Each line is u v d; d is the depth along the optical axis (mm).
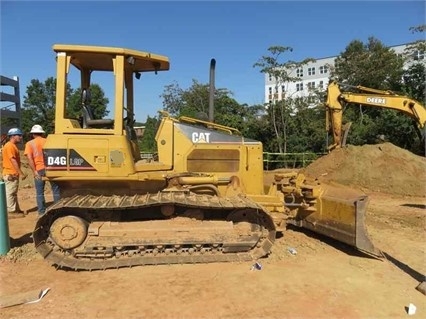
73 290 4805
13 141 9219
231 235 5770
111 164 5629
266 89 52969
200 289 4801
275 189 7629
